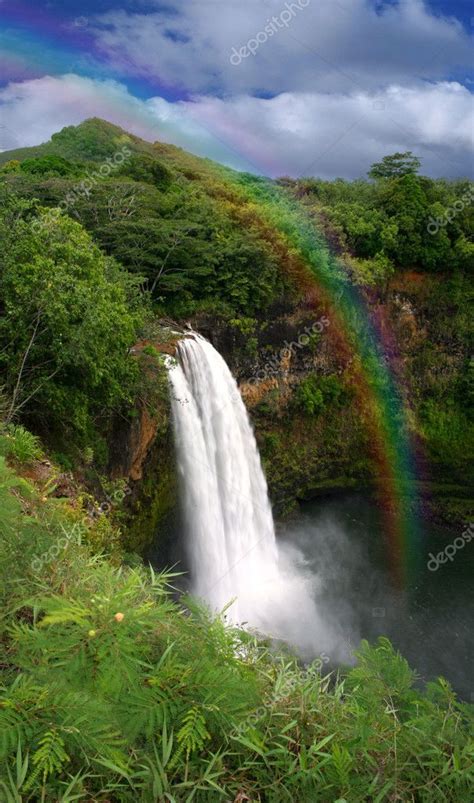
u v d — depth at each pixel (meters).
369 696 4.32
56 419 13.89
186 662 3.92
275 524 31.50
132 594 4.47
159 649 4.01
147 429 18.23
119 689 3.12
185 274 27.00
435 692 4.61
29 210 17.16
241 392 29.88
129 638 3.51
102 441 16.09
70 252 13.38
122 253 25.31
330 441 34.69
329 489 35.12
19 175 27.66
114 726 3.17
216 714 3.45
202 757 3.72
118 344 14.59
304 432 33.81
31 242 12.73
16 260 12.48
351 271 33.75
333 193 41.88
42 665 3.29
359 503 35.41
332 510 34.19
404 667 4.59
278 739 3.99
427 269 36.94
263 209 32.31
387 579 26.11
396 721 4.12
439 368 37.38
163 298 25.27
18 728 2.94
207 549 22.05
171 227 26.48
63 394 13.04
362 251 36.47
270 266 29.00
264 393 31.03
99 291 13.78
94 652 3.26
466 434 36.91
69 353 12.16
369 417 35.88
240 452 25.67
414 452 36.62
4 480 5.17
